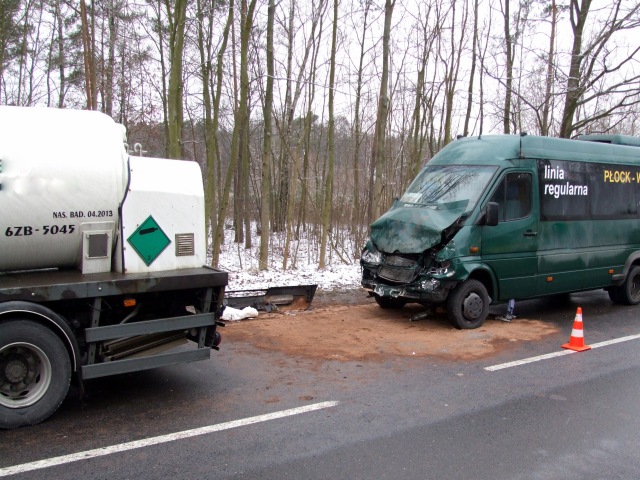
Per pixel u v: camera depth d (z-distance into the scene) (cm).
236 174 2205
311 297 970
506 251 861
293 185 1455
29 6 1861
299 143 1543
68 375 480
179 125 1410
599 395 575
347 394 562
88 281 489
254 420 490
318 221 1941
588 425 496
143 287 513
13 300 450
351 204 2039
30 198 477
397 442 452
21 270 515
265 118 1433
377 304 1020
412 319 884
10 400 458
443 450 439
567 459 428
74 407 515
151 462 407
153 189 543
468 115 1700
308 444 444
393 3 1424
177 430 466
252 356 688
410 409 525
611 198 1020
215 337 576
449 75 1650
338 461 416
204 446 436
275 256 1777
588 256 976
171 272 550
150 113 1912
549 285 925
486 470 407
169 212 555
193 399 541
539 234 901
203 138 2230
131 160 542
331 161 1453
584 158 977
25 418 459
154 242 546
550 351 739
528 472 405
